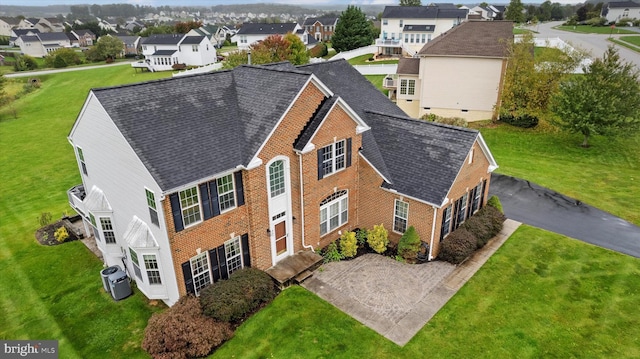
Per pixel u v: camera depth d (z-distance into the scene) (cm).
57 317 1673
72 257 2092
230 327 1567
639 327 1542
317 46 8125
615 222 2319
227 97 1861
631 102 3186
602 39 7544
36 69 9544
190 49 9112
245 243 1764
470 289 1770
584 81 3356
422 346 1478
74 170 3516
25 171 3519
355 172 2102
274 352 1460
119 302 1745
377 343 1493
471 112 4225
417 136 2117
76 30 15875
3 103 5616
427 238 1950
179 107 1681
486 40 4119
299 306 1681
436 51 4097
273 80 1836
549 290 1752
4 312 1720
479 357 1431
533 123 3925
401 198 1984
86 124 1684
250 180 1639
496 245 2097
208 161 1548
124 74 8219
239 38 10188
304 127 1786
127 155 1495
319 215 1989
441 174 1919
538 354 1438
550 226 2283
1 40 15762
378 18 15362
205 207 1560
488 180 2288
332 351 1461
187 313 1512
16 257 2117
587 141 3578
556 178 2944
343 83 2545
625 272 1861
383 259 2006
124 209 1695
